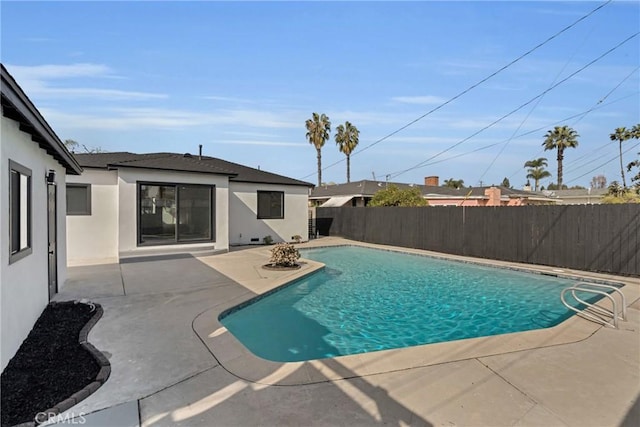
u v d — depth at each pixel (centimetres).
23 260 443
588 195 3303
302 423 270
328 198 2864
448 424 270
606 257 959
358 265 1237
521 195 2831
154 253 1165
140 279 834
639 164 2253
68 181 1155
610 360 397
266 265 1038
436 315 695
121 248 1109
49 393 313
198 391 321
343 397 311
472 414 284
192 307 604
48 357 393
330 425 268
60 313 561
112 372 358
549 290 891
